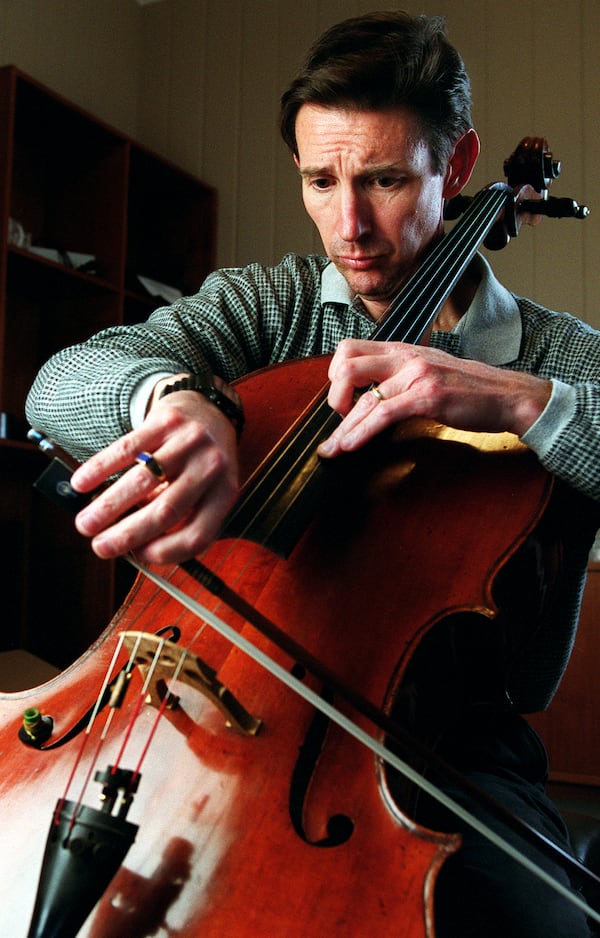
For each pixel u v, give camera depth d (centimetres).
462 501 85
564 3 366
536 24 370
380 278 116
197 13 435
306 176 114
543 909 74
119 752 64
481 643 81
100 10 414
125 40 433
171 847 56
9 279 339
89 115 339
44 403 102
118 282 355
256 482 83
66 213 369
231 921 52
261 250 414
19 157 357
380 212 111
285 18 417
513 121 370
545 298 359
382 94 105
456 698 84
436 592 76
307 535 80
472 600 75
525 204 145
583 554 107
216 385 80
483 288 127
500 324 127
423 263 116
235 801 59
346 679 69
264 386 102
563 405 86
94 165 365
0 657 250
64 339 362
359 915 53
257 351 137
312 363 106
